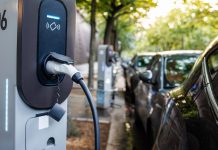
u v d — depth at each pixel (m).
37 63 1.98
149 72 5.82
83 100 7.19
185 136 2.27
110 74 8.60
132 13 12.10
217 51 2.67
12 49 1.92
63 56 2.06
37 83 2.00
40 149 2.09
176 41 25.44
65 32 2.17
